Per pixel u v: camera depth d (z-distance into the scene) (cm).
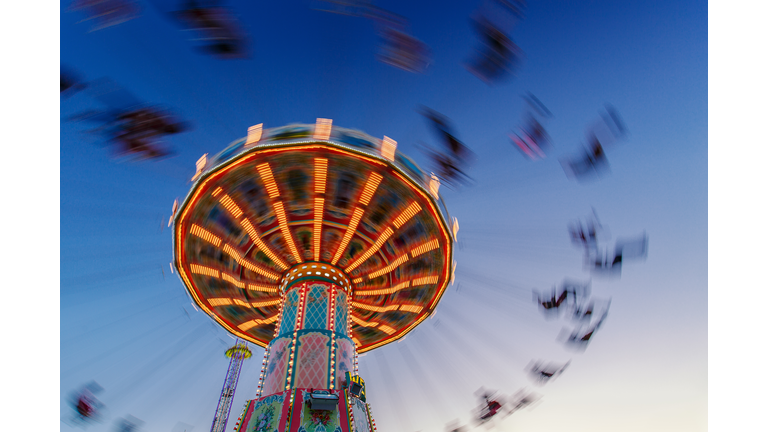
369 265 1412
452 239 1344
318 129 1232
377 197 1301
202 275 1372
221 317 1552
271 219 1321
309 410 1021
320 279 1341
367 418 1101
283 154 1208
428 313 1559
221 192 1245
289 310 1288
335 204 1308
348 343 1234
